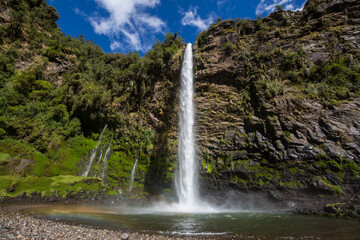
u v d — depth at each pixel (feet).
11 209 34.42
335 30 58.65
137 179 67.05
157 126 75.61
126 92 81.61
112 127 76.02
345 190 38.81
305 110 50.26
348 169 40.32
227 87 67.56
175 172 62.95
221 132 61.46
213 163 58.49
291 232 23.53
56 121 73.05
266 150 50.49
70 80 82.69
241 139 56.18
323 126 46.75
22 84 74.08
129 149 72.38
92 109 75.77
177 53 86.33
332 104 48.01
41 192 47.32
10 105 67.82
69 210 36.99
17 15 99.81
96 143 74.18
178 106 75.56
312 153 44.73
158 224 28.30
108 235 22.04
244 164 52.54
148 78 83.41
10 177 50.24
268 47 66.33
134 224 27.91
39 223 25.04
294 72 57.00
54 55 93.71
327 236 21.61
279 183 45.91
